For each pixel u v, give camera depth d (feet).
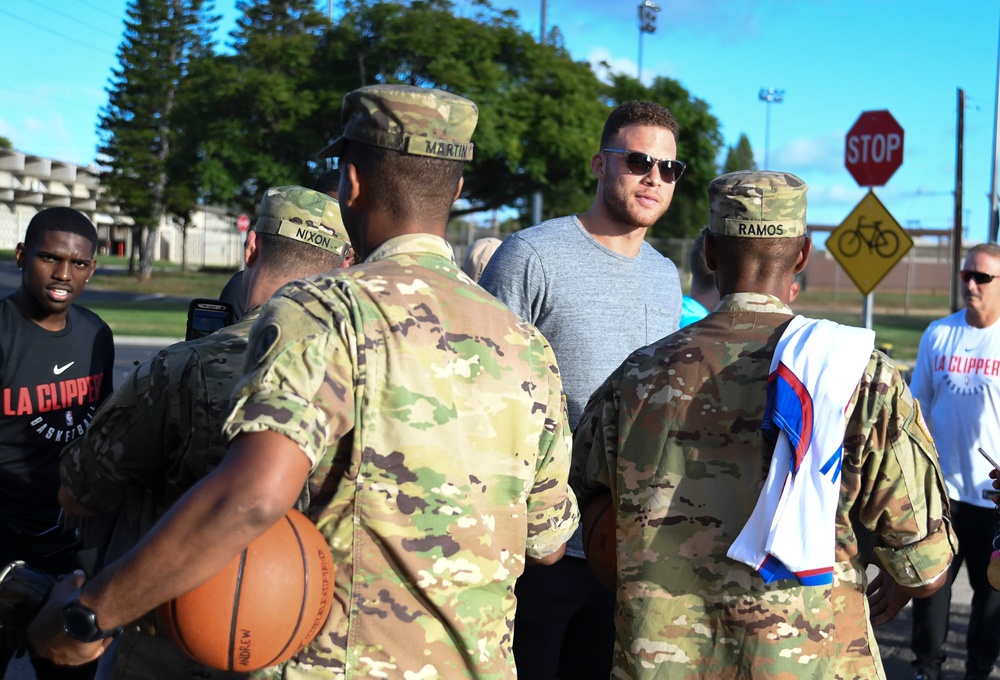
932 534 7.41
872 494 7.38
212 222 237.25
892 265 30.17
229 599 5.36
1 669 8.35
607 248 11.23
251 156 77.20
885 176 31.07
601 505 8.36
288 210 8.11
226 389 7.25
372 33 75.61
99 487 7.49
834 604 7.29
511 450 6.19
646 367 7.93
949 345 15.99
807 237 8.03
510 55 78.38
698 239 16.11
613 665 7.87
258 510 5.08
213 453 7.23
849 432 7.29
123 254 241.35
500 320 6.37
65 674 10.37
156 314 86.12
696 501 7.52
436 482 5.77
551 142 75.00
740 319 7.79
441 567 5.78
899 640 17.48
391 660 5.71
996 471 10.72
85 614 5.30
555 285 10.87
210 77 79.66
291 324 5.53
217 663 5.53
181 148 84.53
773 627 7.19
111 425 7.39
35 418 11.76
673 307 11.71
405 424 5.70
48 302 11.64
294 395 5.32
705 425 7.57
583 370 10.89
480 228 112.06
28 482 11.72
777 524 7.03
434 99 6.24
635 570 7.68
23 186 180.55
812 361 7.27
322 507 5.75
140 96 147.95
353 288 5.80
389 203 6.24
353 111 6.35
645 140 10.90
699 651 7.43
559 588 10.12
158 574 5.14
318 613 5.63
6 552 11.57
